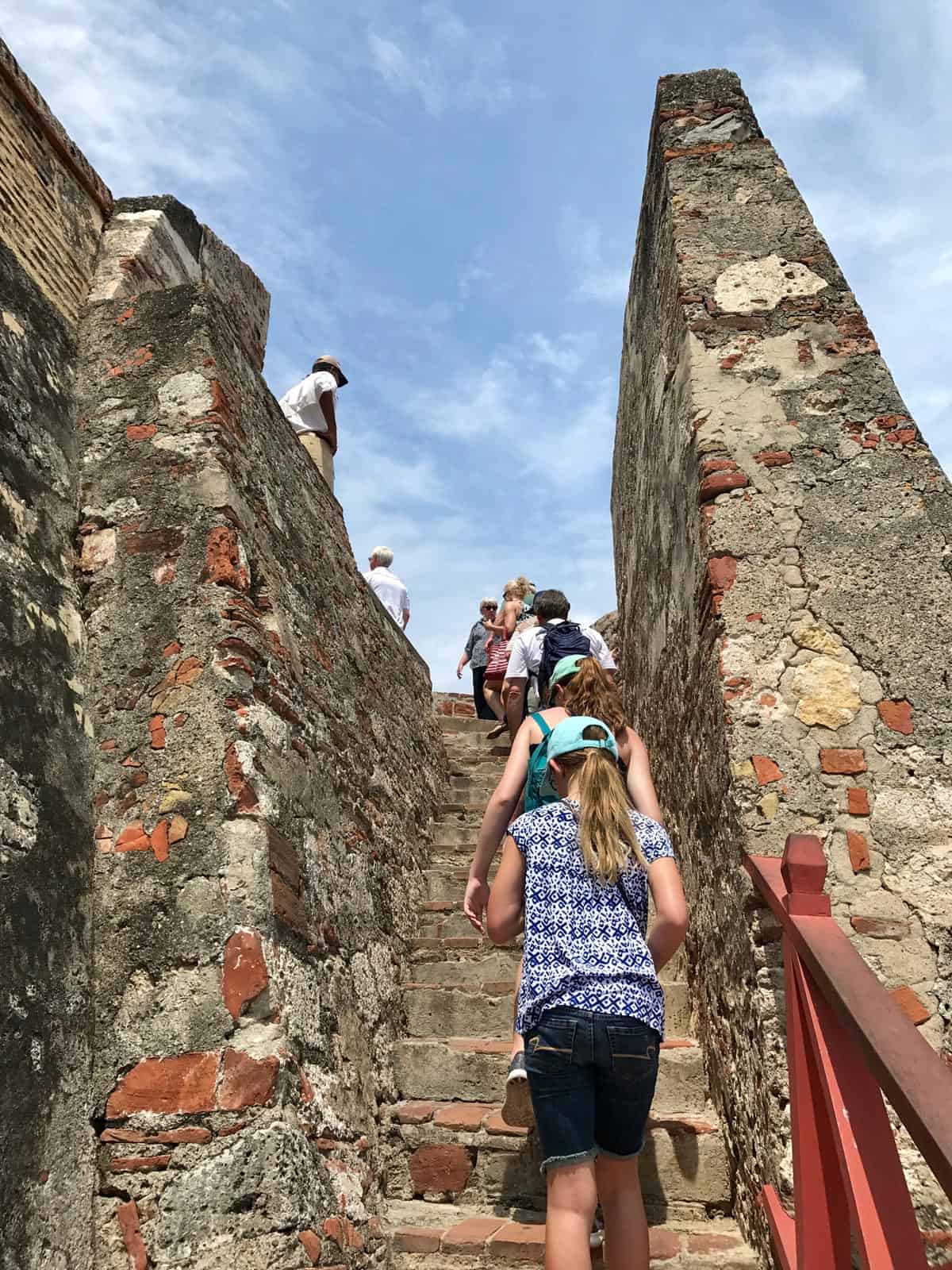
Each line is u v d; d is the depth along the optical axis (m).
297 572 3.93
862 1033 1.79
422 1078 3.56
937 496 3.51
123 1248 2.29
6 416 3.13
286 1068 2.49
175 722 2.92
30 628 2.89
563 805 2.48
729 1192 3.13
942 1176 1.49
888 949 2.89
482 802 6.39
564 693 3.01
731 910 3.20
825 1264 2.14
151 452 3.41
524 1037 2.25
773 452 3.65
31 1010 2.38
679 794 4.29
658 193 4.62
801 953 2.18
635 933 2.31
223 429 3.46
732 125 4.45
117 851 2.78
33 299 3.51
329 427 6.23
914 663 3.27
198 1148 2.35
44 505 3.19
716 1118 3.38
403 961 4.19
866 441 3.64
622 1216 2.29
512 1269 2.83
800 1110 2.22
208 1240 2.24
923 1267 1.78
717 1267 2.77
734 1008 3.18
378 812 4.35
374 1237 2.75
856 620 3.35
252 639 3.16
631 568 5.93
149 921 2.67
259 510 3.65
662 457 4.63
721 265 4.07
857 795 3.09
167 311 3.69
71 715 2.91
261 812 2.82
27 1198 2.19
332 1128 2.71
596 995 2.18
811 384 3.77
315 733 3.59
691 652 3.93
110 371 3.62
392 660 5.50
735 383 3.80
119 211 4.35
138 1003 2.57
